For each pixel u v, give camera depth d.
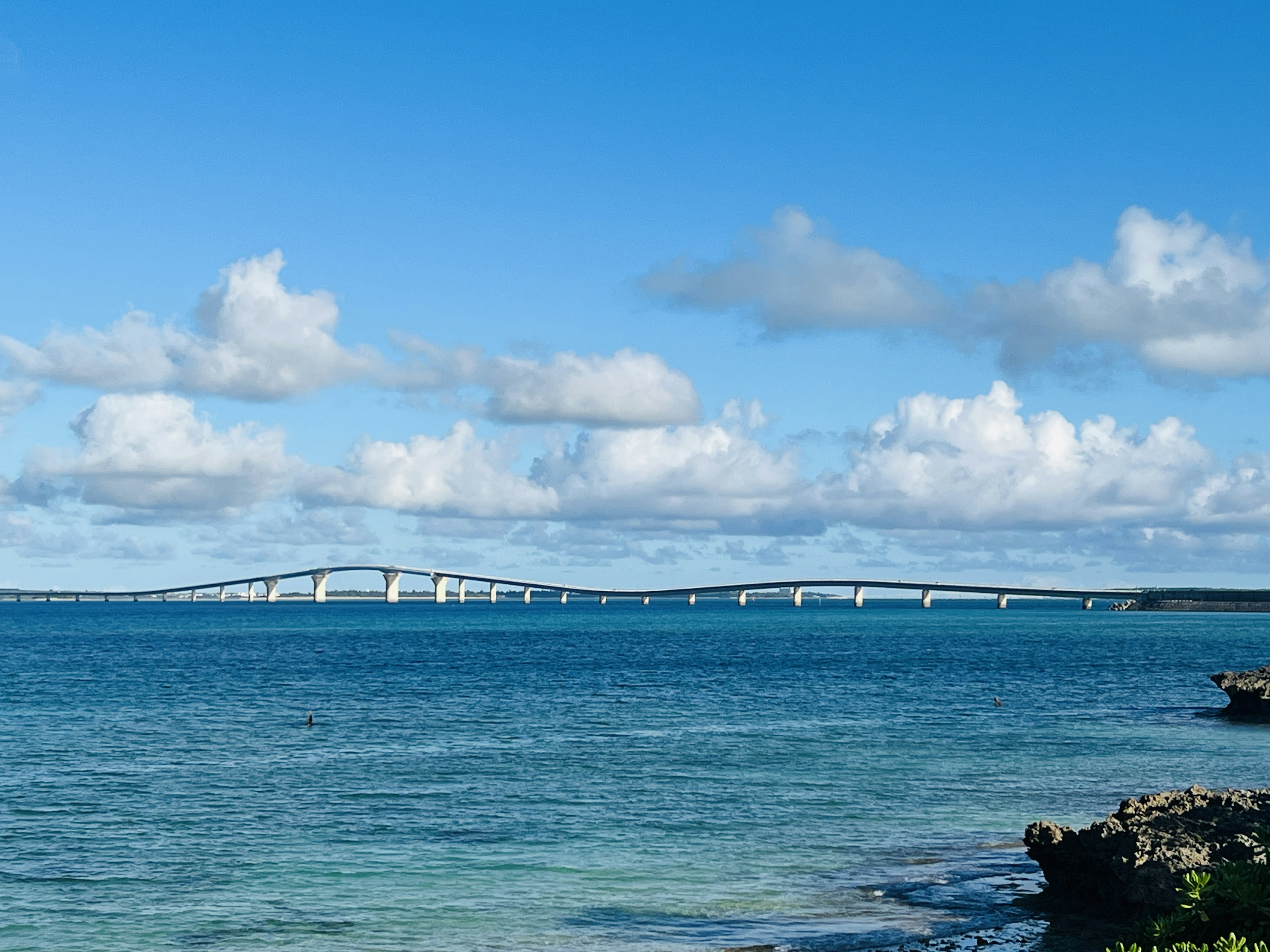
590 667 125.31
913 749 59.03
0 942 28.42
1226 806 30.62
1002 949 27.34
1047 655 149.25
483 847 37.84
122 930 29.36
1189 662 134.62
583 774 51.53
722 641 195.25
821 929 29.25
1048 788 48.00
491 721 71.69
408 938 28.70
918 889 32.72
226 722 71.06
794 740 62.72
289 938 28.73
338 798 45.91
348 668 122.31
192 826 40.84
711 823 41.19
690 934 28.89
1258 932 21.67
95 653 157.00
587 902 31.64
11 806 44.25
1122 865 28.17
